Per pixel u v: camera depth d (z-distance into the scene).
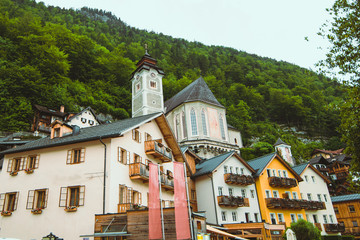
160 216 15.55
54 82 66.06
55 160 21.70
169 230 15.59
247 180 35.28
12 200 21.97
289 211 37.72
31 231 19.91
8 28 72.44
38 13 114.75
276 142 79.75
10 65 61.34
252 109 112.94
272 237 29.17
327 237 37.94
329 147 103.00
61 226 19.30
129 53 116.69
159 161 27.16
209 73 130.50
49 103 59.16
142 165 22.16
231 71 139.75
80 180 20.25
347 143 17.14
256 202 36.16
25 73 59.41
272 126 105.50
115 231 16.89
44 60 67.12
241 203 33.28
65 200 19.94
